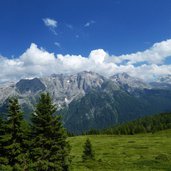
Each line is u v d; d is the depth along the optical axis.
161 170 56.12
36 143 45.34
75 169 59.88
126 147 115.00
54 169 45.62
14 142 44.22
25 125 45.41
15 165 43.16
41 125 46.03
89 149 77.25
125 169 58.97
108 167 62.22
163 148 104.31
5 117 45.28
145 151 98.62
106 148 116.25
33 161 44.78
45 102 47.28
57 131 46.62
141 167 60.75
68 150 47.50
